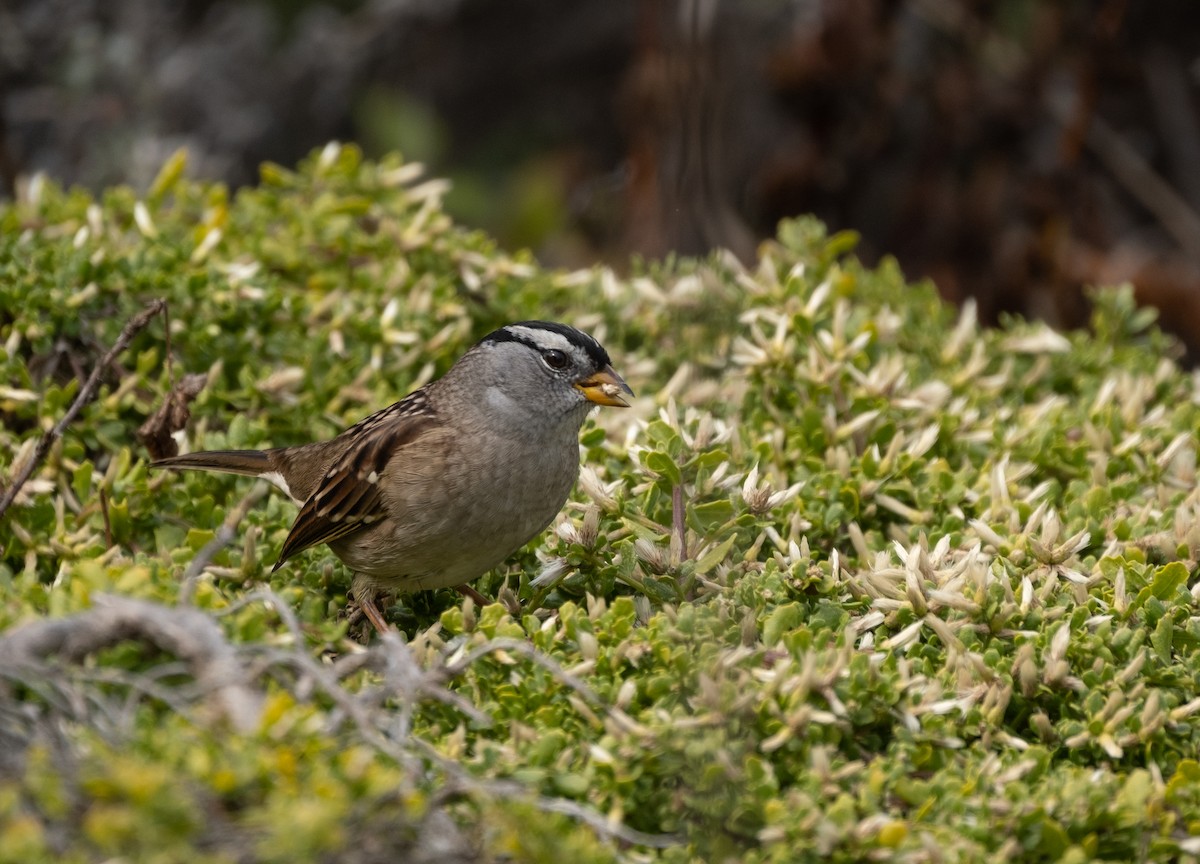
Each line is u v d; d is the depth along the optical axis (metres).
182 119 17.80
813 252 11.52
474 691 6.50
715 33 13.85
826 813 5.75
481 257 11.01
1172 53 15.94
